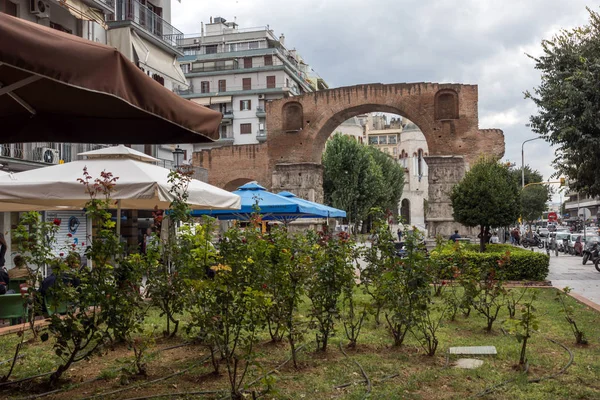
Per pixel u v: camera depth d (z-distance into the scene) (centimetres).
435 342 885
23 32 437
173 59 3359
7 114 741
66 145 2573
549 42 1994
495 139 4391
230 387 700
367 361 841
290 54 9706
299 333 817
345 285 908
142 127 746
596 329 1091
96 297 690
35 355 879
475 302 1130
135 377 747
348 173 5972
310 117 4816
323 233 1061
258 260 796
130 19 2847
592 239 3288
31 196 1163
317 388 705
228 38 8844
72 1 2403
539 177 8844
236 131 8000
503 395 686
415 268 895
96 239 696
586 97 1856
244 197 2209
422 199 10181
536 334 1052
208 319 675
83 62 471
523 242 5528
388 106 4609
